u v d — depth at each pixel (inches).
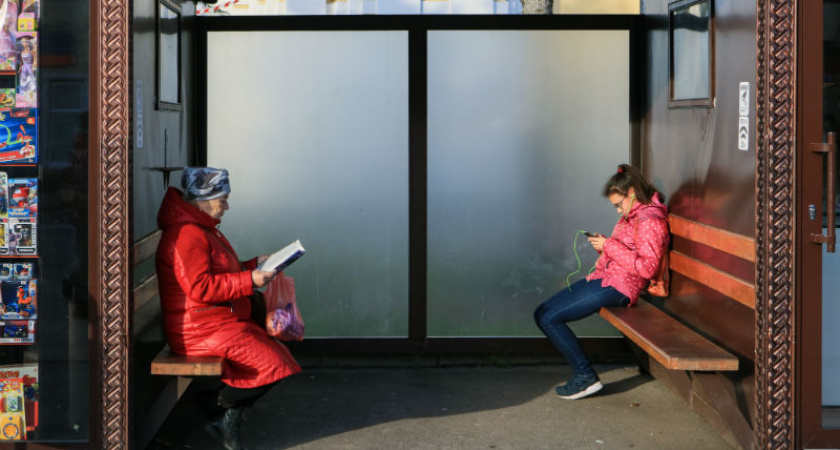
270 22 235.3
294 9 268.4
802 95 154.5
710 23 184.5
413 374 236.5
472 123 238.5
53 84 157.6
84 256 159.5
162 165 188.5
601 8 271.4
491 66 237.8
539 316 215.0
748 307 166.7
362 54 236.8
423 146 236.7
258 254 240.1
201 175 170.1
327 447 181.5
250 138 237.8
